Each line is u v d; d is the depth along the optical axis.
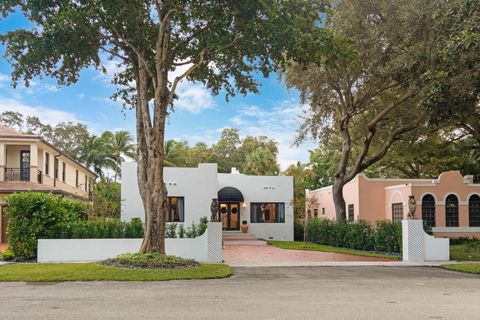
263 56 17.52
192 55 18.94
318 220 31.23
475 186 30.77
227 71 19.22
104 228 19.09
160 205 16.22
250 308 9.20
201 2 15.86
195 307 9.30
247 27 15.56
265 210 33.56
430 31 22.14
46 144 30.11
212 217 18.83
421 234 19.20
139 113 17.50
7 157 29.98
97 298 10.44
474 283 13.16
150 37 17.98
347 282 13.28
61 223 18.86
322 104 28.39
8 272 14.48
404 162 37.91
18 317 8.33
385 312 8.82
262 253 22.95
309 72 25.88
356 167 28.86
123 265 15.26
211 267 15.72
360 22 23.89
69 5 15.41
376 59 24.39
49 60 17.64
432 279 14.02
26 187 27.03
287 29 15.63
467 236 30.05
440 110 19.86
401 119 28.81
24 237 18.30
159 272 14.32
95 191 29.78
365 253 22.52
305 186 47.44
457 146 37.41
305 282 13.27
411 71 22.12
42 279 13.39
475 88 19.33
